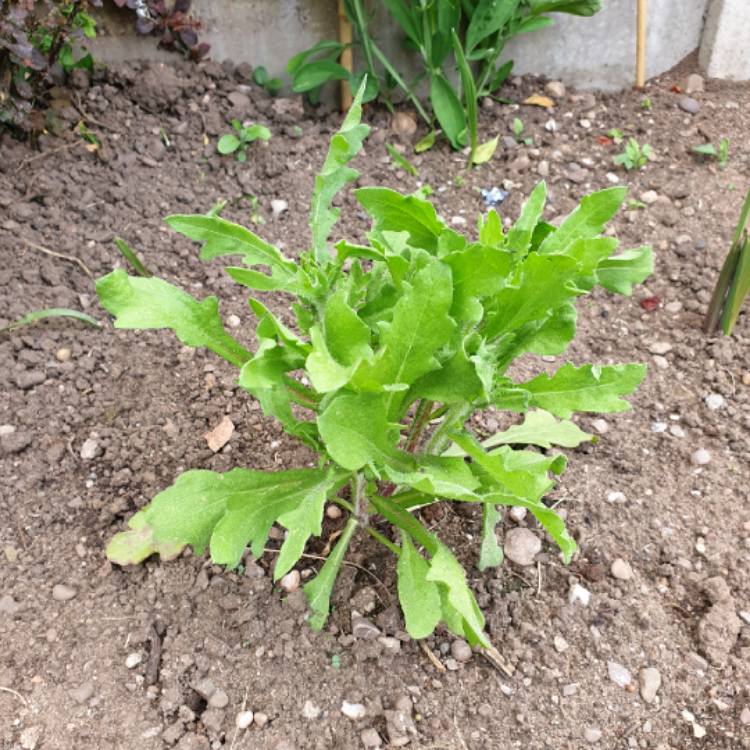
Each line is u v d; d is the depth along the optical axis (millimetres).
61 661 464
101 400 586
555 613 491
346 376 332
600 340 647
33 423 566
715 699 460
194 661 463
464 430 454
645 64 872
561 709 455
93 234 680
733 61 864
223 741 438
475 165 789
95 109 749
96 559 507
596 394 408
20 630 475
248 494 423
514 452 477
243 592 489
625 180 770
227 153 750
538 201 406
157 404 586
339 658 466
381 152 800
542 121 829
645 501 544
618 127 825
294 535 388
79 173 716
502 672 466
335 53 809
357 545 514
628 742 445
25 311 623
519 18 790
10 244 658
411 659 469
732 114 831
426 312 355
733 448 573
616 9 828
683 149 794
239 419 579
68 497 535
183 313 413
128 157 732
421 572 437
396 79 793
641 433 584
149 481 542
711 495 548
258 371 369
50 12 697
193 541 422
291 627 475
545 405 416
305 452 557
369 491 454
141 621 479
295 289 407
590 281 410
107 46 764
